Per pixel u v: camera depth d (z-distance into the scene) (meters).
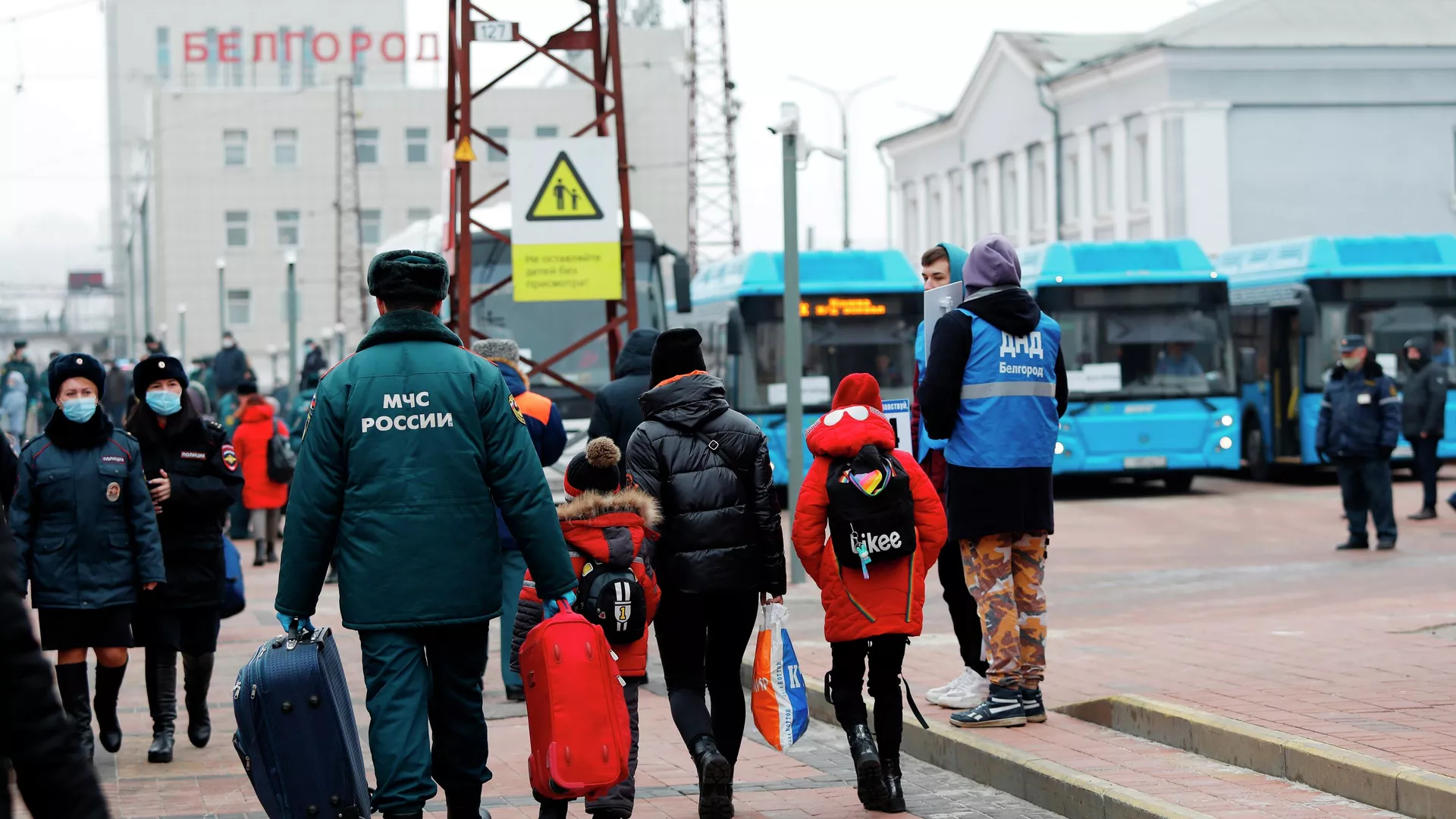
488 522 13.39
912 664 23.45
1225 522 48.12
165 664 19.62
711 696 16.23
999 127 139.62
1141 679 20.55
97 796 6.63
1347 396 39.34
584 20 38.72
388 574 13.03
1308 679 19.86
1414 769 14.67
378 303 13.75
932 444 19.86
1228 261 67.38
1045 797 16.31
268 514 45.75
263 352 187.62
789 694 15.80
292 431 49.03
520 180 35.28
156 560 18.78
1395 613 26.34
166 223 186.75
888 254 58.00
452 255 37.19
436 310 13.84
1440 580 32.94
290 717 12.60
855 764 15.85
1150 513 52.09
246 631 32.03
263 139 188.00
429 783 12.98
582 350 45.62
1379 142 112.31
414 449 13.16
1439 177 112.81
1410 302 59.53
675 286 45.81
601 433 23.47
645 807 16.70
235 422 51.31
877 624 15.89
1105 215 121.50
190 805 16.95
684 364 15.99
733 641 16.08
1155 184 112.19
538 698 13.48
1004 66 137.38
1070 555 41.28
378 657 13.08
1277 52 110.19
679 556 15.58
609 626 14.69
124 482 18.67
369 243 188.38
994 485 18.12
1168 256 58.88
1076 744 17.72
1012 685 18.75
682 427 15.72
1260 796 15.26
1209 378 58.38
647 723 21.50
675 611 15.77
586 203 35.38
